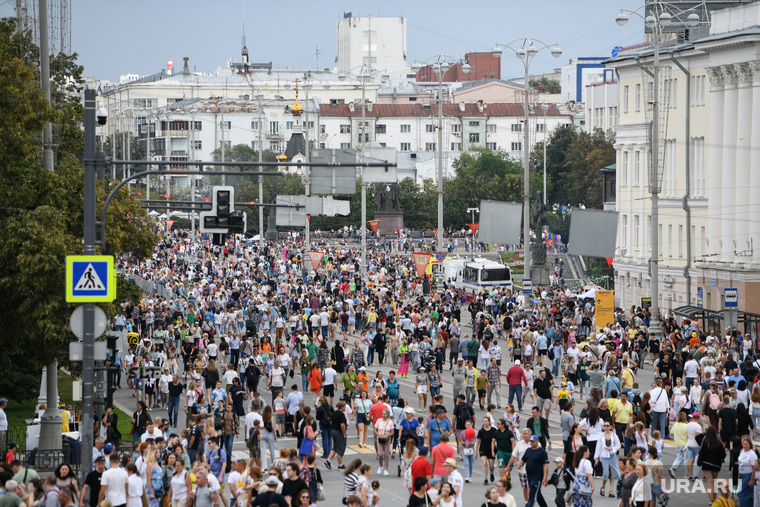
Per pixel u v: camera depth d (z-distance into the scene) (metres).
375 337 154.88
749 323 162.00
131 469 64.12
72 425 101.19
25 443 92.12
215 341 167.75
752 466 73.31
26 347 98.38
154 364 129.50
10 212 92.31
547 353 147.25
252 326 152.75
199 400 94.31
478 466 91.19
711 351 123.12
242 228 91.50
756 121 193.00
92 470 67.88
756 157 193.62
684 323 159.88
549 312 177.12
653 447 71.25
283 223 187.88
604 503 76.62
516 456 74.19
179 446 73.50
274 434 95.56
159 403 126.44
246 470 67.88
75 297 68.38
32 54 103.50
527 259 181.50
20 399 115.94
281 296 199.75
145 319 169.50
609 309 164.12
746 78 195.38
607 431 78.94
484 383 119.38
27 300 89.44
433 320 172.75
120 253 110.75
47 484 61.22
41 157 99.88
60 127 112.81
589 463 68.88
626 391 103.38
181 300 191.38
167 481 70.94
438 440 84.56
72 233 95.75
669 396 105.12
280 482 66.44
